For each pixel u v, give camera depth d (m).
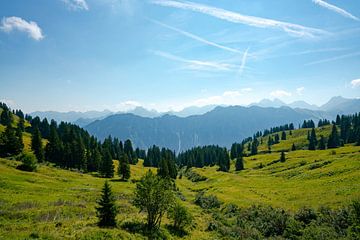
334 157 107.31
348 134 183.12
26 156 89.94
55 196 60.16
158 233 40.31
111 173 114.12
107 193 38.44
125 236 33.78
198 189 108.69
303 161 117.31
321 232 38.03
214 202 73.00
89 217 43.91
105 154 115.19
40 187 68.19
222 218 58.56
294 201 59.22
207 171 156.38
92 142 158.00
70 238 29.70
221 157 160.50
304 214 45.50
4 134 105.44
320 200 54.34
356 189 55.75
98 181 97.44
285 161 132.50
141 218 46.12
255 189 84.25
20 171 83.31
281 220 46.06
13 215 40.59
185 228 48.78
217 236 46.59
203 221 56.19
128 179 111.44
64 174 98.19
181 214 47.31
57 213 44.41
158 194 41.94
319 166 96.75
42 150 111.81
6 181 65.75
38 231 31.34
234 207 64.81
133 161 176.88
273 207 57.22
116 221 40.44
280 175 103.38
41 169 95.38
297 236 40.62
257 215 54.31
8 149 104.31
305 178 84.88
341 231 36.50
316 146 184.38
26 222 38.09
